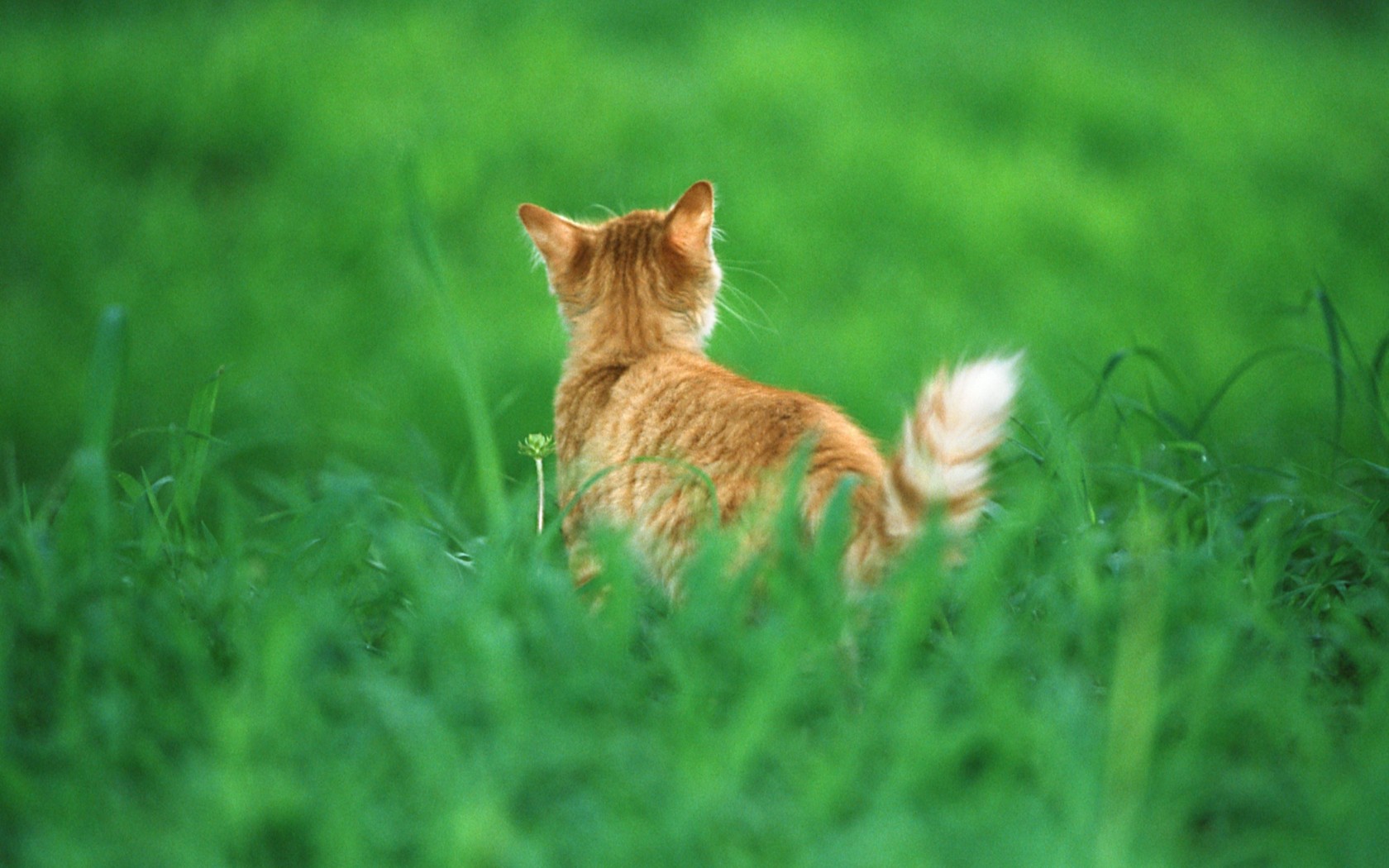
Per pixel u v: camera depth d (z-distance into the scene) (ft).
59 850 8.53
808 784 9.74
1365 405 17.80
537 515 17.26
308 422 37.78
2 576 12.83
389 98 59.88
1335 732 11.21
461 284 48.73
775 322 45.96
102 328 12.26
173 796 9.53
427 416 38.70
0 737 10.11
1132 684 10.74
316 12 69.77
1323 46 97.04
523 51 66.18
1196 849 9.90
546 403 39.68
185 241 49.75
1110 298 50.39
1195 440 18.35
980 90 69.15
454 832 8.61
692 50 71.51
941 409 13.00
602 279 19.95
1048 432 17.98
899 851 8.71
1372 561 13.56
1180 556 13.56
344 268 49.93
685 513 15.47
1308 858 9.07
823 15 78.79
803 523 13.89
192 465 14.90
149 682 11.00
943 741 9.92
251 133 57.41
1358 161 68.69
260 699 10.43
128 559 13.75
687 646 11.54
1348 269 55.16
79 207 50.98
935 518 11.68
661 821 9.05
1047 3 92.17
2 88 58.18
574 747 9.93
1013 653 11.94
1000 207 55.88
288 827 9.30
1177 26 93.30
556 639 11.69
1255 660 12.19
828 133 60.49
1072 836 8.93
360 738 10.19
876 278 50.01
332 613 12.32
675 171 56.03
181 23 67.97
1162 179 63.36
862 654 12.59
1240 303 50.90
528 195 54.60
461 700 10.57
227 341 43.29
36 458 37.37
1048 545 15.61
